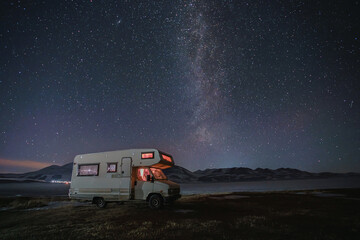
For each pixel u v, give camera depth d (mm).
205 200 15891
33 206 14680
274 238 5949
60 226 7953
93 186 12805
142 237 6223
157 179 12016
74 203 15742
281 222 7898
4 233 7273
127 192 11945
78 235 6617
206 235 6316
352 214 9445
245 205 12797
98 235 6543
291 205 12562
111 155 12945
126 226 7637
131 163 12320
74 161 13812
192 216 9344
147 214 10023
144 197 11773
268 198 16969
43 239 6316
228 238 5988
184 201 15219
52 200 17906
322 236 6078
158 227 7387
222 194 22594
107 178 12609
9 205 15742
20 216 10758
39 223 8766
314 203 13250
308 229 6875
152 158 12023
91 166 13234
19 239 6449
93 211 11352
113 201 12188
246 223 7770
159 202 11453
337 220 8219
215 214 9781
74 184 13359
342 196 17172
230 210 10930
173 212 10438
